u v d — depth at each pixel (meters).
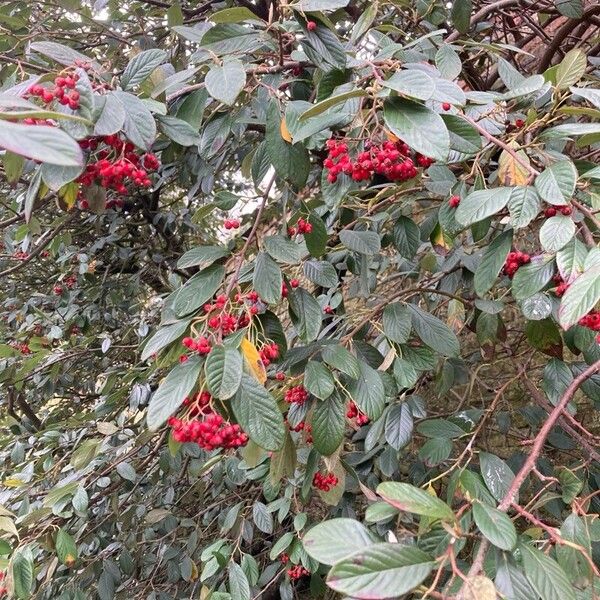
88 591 2.45
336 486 1.71
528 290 1.20
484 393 3.00
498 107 1.40
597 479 1.78
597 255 0.96
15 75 1.24
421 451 1.67
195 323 1.21
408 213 2.20
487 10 2.12
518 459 2.05
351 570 0.65
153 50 1.24
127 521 2.48
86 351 3.07
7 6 2.64
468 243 2.25
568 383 1.60
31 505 2.20
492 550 0.89
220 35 1.31
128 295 3.70
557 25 3.25
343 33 2.68
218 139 1.49
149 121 1.09
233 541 2.26
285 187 1.60
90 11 2.89
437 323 1.60
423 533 1.00
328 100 1.05
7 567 1.64
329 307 2.25
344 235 1.83
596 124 1.13
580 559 0.96
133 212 3.77
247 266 1.38
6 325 3.94
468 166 1.80
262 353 1.25
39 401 3.96
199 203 4.12
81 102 0.99
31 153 0.61
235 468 2.37
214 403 1.17
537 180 1.04
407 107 1.06
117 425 2.42
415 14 2.08
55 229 2.85
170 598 2.50
